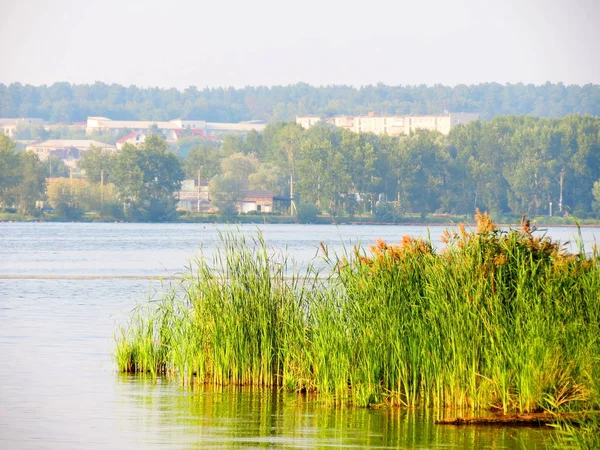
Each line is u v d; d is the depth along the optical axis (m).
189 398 70.31
